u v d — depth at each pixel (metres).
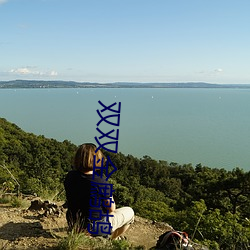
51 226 4.27
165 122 186.50
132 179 48.19
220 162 83.62
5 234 3.77
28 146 52.19
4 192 6.60
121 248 3.43
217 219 10.31
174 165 65.00
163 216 15.60
